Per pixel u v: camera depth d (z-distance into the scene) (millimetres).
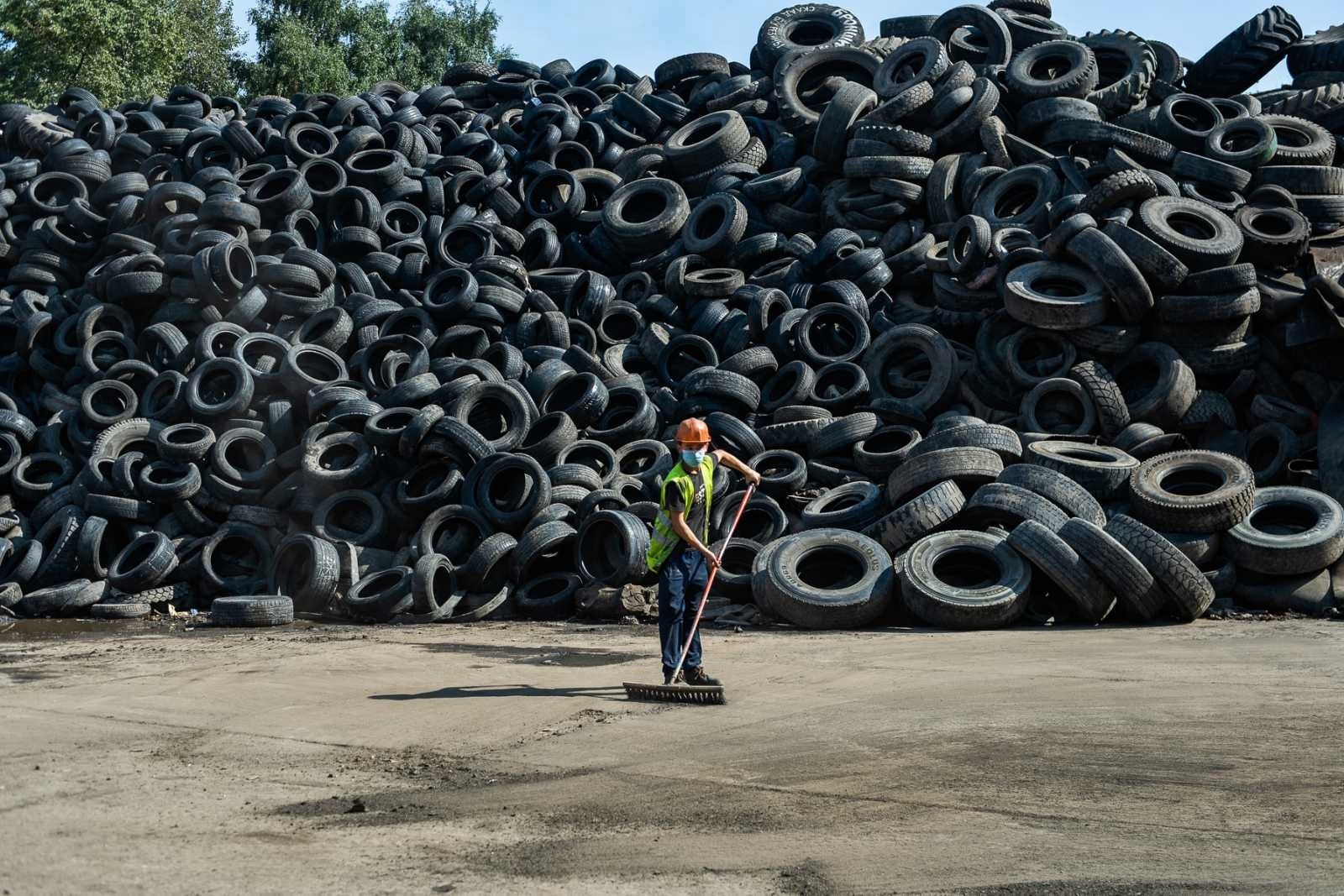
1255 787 4797
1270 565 11445
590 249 21484
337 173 22312
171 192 20766
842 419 15203
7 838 4316
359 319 18844
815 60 23453
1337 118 20828
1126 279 14992
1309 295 14406
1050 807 4621
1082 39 22438
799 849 4184
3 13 44344
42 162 23453
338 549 14328
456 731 6426
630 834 4410
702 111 24766
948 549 11703
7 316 20031
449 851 4199
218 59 56781
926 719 6348
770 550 12391
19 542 15211
